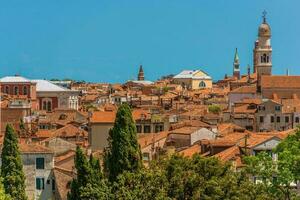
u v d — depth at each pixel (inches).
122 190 4591.5
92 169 6112.2
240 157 6402.6
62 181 7436.0
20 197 6939.0
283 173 4756.4
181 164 4579.2
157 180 4520.2
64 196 7352.4
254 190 4554.6
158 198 4340.6
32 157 7534.5
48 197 7519.7
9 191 6899.6
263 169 4909.0
